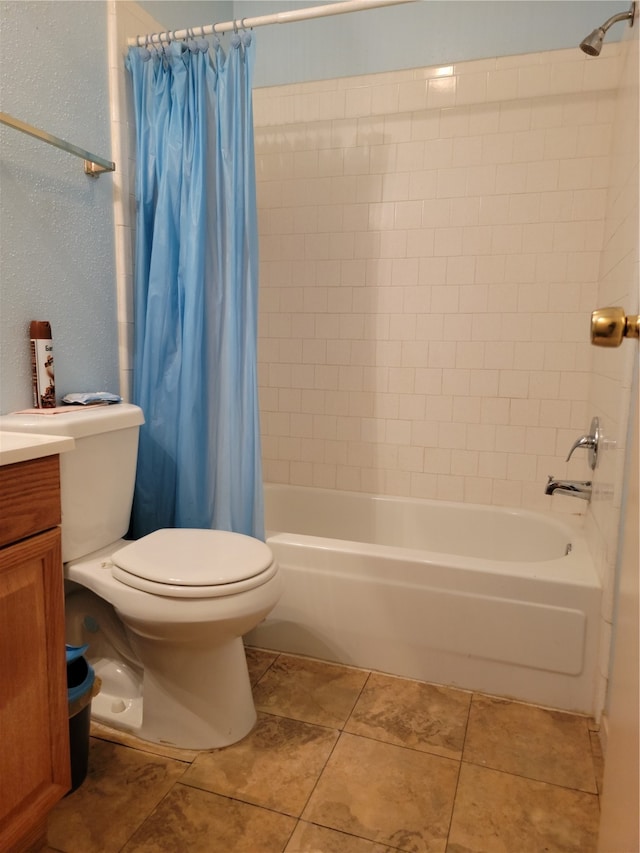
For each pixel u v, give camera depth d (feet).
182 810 4.27
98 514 5.20
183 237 5.90
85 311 5.80
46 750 3.70
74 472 4.86
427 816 4.25
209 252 5.97
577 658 5.44
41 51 5.11
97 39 5.74
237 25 5.65
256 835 4.06
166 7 6.73
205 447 6.10
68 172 5.47
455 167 7.40
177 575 4.49
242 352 6.02
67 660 4.46
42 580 3.61
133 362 6.38
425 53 7.37
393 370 7.98
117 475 5.35
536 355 7.38
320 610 6.21
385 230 7.78
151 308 6.03
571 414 7.34
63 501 4.79
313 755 4.86
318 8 5.48
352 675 6.03
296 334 8.33
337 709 5.47
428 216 7.58
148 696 5.03
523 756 4.89
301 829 4.12
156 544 5.10
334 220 7.97
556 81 6.93
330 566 6.12
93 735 5.10
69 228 5.53
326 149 7.89
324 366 8.26
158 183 6.00
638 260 4.55
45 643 3.66
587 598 5.36
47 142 4.75
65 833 4.06
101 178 5.90
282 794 4.43
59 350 5.51
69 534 4.92
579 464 7.37
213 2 7.76
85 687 4.38
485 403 7.65
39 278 5.22
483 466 7.76
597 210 6.97
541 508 7.59
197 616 4.40
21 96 4.93
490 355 7.55
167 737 4.95
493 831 4.13
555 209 7.11
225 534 5.40
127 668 5.46
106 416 5.09
